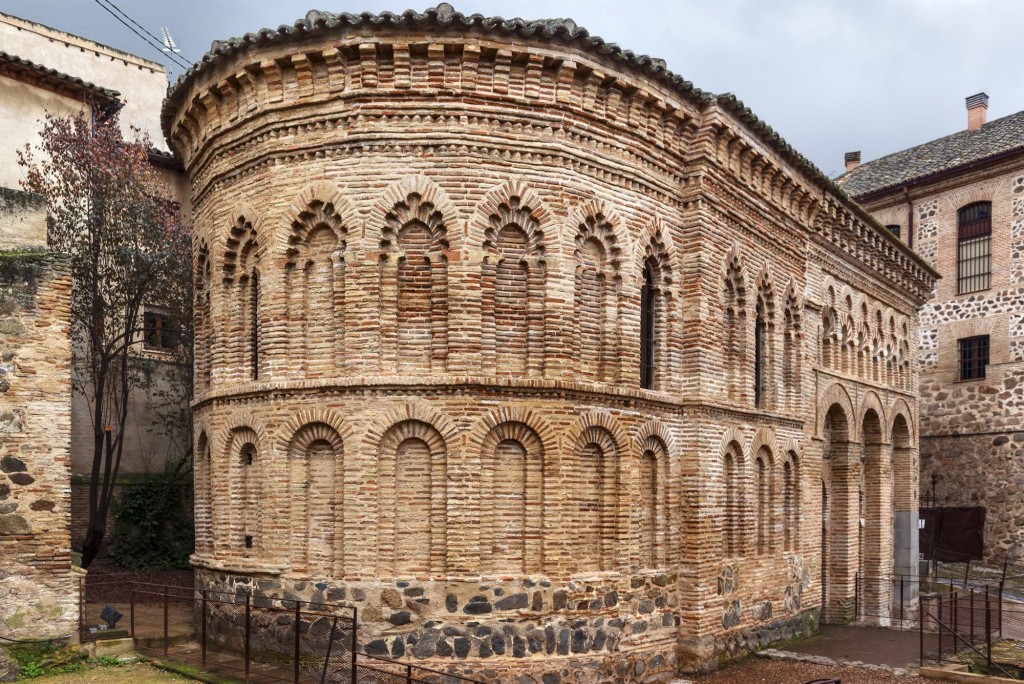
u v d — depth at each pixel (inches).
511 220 600.4
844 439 936.9
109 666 574.2
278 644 584.4
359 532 569.9
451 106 587.2
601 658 597.3
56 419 577.0
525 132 598.9
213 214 665.6
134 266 859.4
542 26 582.9
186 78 653.3
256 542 616.4
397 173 589.0
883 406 1021.8
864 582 985.5
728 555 722.2
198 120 679.1
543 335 599.8
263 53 605.9
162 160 1035.3
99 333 840.3
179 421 983.0
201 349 705.0
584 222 617.3
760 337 792.3
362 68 587.8
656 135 659.4
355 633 511.5
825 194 862.5
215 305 657.0
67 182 856.3
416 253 594.6
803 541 828.6
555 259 601.6
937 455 1298.0
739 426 732.0
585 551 611.5
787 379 826.8
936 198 1328.7
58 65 1123.9
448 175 588.1
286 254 609.0
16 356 567.2
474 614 566.9
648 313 675.4
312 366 605.0
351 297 588.1
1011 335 1221.7
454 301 581.9
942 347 1307.8
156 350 976.3
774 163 764.6
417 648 560.4
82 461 925.8
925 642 813.2
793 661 713.6
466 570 568.1
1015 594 1053.8
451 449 572.7
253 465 625.0
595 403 614.9
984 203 1278.3
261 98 616.7
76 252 842.2
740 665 696.4
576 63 599.5
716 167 698.8
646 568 649.6
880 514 1002.1
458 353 579.8
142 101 1205.1
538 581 581.9
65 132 872.3
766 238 781.3
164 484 941.8
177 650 613.9
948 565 1240.8
